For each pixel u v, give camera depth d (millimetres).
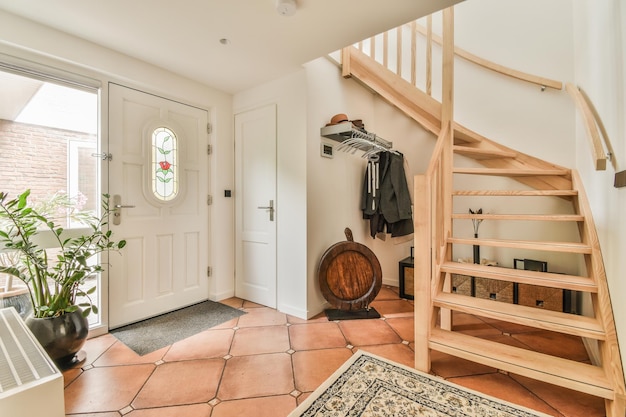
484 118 3039
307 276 2525
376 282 2641
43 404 839
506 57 2930
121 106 2305
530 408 1433
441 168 2270
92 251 2086
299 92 2535
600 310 1498
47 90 1987
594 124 1649
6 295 1908
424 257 1768
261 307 2777
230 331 2273
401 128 3461
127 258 2350
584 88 2172
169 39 2049
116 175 2279
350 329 2316
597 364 1724
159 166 2545
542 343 2062
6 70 1803
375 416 1365
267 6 1685
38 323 1665
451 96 2344
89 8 1707
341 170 2967
